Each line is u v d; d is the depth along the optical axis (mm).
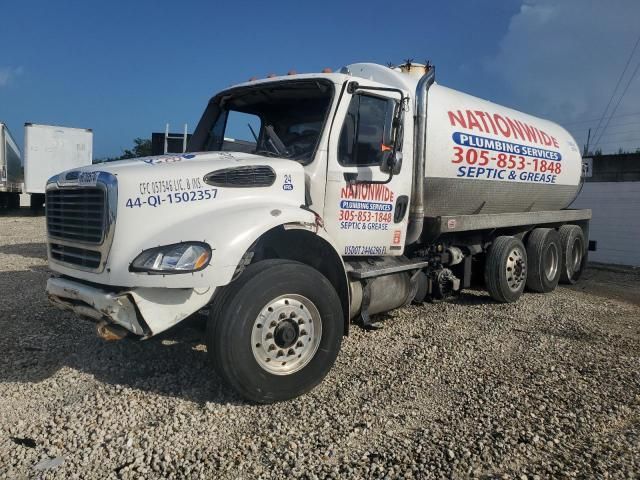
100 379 4641
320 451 3516
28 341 5590
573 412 4168
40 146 25203
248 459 3418
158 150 11266
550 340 6070
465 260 7852
